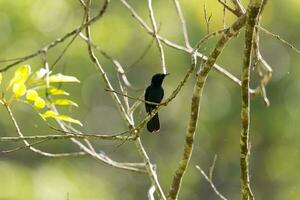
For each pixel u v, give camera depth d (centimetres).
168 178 2370
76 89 2159
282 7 2225
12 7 1973
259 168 2355
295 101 2272
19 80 589
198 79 614
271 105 2267
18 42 2005
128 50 2231
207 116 2344
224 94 2336
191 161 2366
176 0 739
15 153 2012
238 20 591
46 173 1927
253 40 612
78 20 2072
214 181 2380
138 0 2222
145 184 2334
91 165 2191
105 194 2106
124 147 2305
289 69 2280
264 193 2352
